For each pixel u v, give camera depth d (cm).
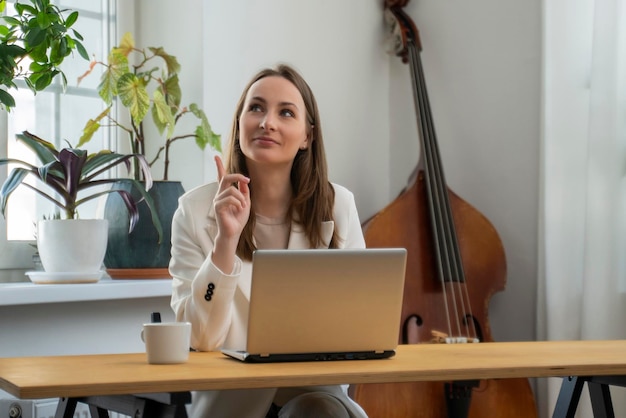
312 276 176
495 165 378
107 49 345
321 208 239
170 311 325
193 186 344
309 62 375
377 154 407
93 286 281
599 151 325
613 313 322
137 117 307
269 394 210
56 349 290
